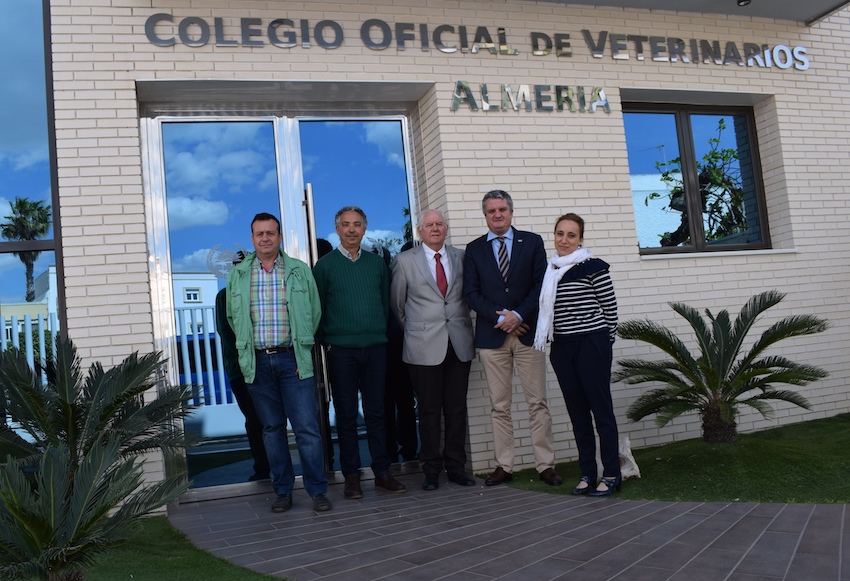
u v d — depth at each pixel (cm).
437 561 394
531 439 646
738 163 831
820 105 833
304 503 576
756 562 358
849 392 801
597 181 724
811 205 814
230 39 629
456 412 620
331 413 662
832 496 478
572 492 544
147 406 520
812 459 553
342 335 589
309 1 655
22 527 327
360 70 661
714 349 618
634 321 633
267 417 555
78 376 515
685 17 785
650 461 613
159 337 626
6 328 597
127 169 591
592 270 542
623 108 785
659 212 791
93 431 488
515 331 596
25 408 487
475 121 690
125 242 584
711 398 611
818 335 797
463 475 615
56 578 333
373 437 605
